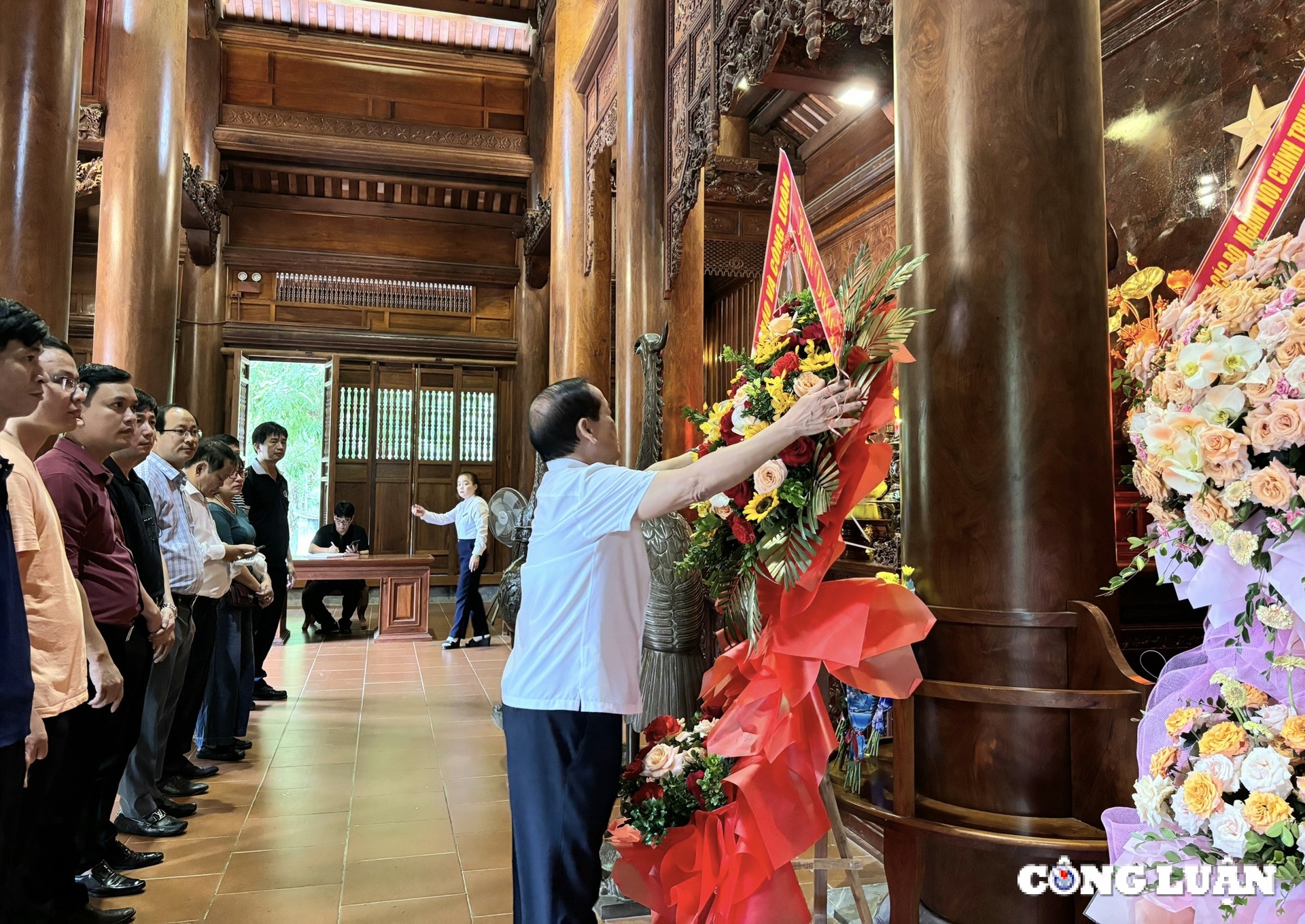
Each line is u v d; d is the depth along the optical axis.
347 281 11.34
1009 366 2.17
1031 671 2.10
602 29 6.36
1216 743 1.34
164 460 3.58
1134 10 4.44
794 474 1.88
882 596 1.97
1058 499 2.14
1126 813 1.63
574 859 1.81
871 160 7.46
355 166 10.80
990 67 2.22
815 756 1.95
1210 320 1.40
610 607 1.88
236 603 4.39
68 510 2.51
